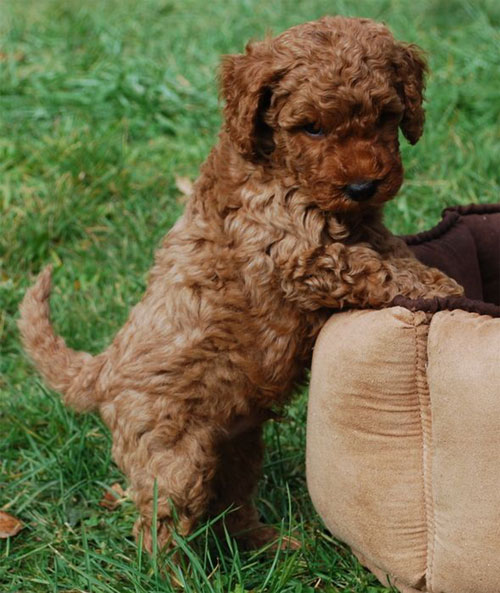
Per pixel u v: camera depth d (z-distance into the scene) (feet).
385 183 3.22
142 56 6.72
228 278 3.38
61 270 4.88
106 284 4.80
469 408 3.01
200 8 7.75
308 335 3.42
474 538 3.07
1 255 4.91
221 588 3.30
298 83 3.24
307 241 3.30
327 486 3.34
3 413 4.19
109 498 3.85
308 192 3.29
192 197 3.52
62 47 7.00
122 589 3.39
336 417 3.26
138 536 3.47
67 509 3.82
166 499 3.41
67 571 3.53
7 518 3.74
